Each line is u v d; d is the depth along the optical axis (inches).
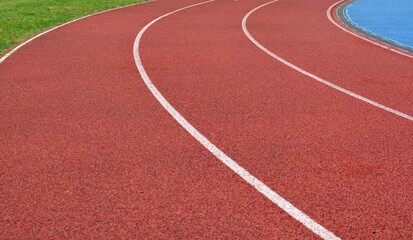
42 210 186.4
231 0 952.3
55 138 255.9
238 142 254.7
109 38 542.3
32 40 527.5
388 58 466.3
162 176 215.2
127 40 531.5
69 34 562.9
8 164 224.7
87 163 226.5
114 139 255.6
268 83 369.7
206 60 442.6
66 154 236.1
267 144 252.5
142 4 863.7
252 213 187.0
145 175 215.8
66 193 199.2
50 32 576.1
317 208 191.3
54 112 296.4
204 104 316.8
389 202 196.5
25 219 180.5
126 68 409.4
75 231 173.5
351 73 405.7
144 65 420.8
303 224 180.1
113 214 184.5
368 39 563.8
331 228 177.8
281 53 477.4
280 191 204.1
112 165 224.8
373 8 839.1
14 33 563.8
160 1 920.9
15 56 448.8
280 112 303.4
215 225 178.4
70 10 758.5
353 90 355.9
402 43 549.0
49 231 173.2
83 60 435.8
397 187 209.0
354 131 273.7
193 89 350.6
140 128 272.4
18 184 206.1
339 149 247.9
